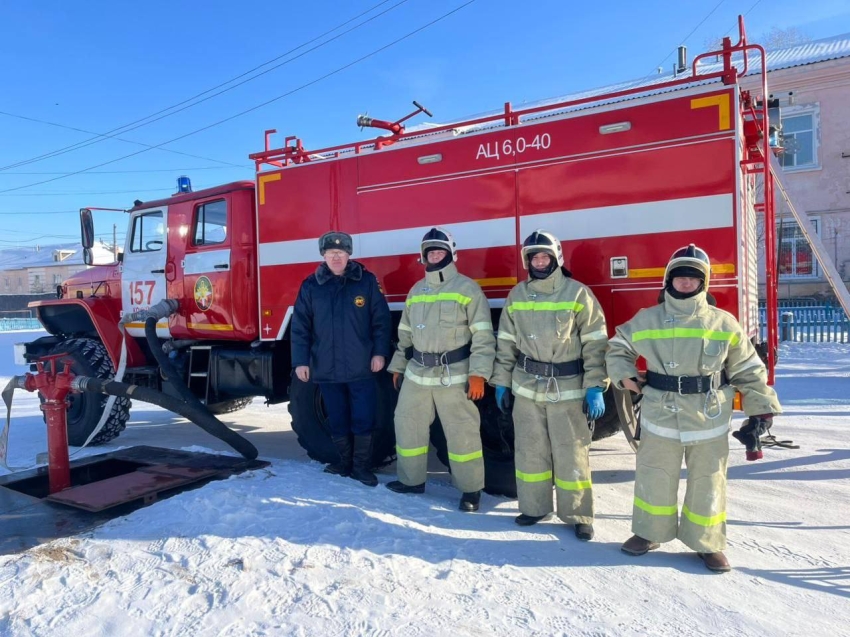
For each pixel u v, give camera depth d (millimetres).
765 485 4453
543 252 3480
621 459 5246
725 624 2570
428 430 4230
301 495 3936
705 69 19656
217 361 5785
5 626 2629
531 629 2527
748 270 4414
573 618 2607
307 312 4434
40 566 3074
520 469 3709
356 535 3389
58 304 6883
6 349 20766
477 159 4312
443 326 3893
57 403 4500
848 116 17625
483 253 4305
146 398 4508
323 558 3104
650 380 3227
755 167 4762
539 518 3717
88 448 6402
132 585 2906
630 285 3812
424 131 4652
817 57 17859
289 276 5195
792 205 4781
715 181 3578
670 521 3225
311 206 5055
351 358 4285
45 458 5469
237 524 3502
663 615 2641
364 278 4348
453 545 3346
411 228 4590
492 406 4305
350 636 2488
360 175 4816
